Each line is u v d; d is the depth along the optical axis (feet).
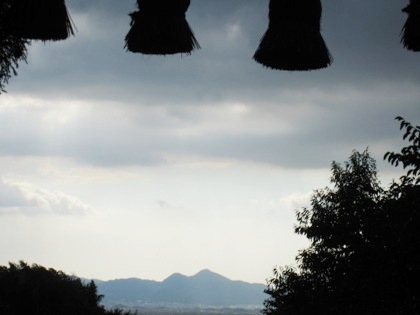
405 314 48.24
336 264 77.46
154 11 17.88
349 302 61.31
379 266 50.88
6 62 18.54
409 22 18.56
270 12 18.53
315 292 82.12
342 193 87.30
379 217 53.42
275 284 100.01
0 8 17.74
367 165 94.17
